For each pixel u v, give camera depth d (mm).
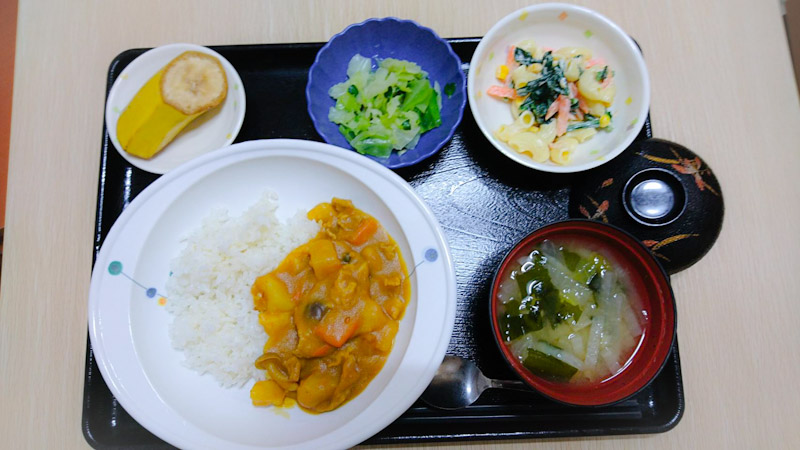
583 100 414
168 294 382
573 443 378
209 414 359
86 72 433
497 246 402
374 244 382
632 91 406
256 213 385
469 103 388
